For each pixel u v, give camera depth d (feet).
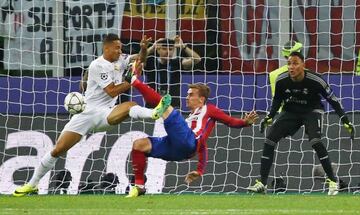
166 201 92.99
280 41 125.18
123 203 89.97
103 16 126.00
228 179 115.24
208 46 124.77
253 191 107.76
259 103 120.67
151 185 113.60
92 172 114.52
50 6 125.49
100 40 125.59
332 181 106.42
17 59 124.98
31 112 119.44
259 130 116.78
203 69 123.75
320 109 107.65
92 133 115.34
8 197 101.40
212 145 115.85
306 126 106.83
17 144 116.78
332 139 116.78
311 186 115.03
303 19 125.59
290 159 115.55
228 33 125.18
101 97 99.19
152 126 115.75
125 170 114.52
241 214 76.33
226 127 116.26
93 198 98.63
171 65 121.80
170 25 125.90
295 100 106.63
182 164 114.42
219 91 121.08
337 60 125.29
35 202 91.81
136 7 126.31
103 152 115.03
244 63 124.77
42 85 120.47
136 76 98.32
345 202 91.15
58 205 87.51
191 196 103.81
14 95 119.75
